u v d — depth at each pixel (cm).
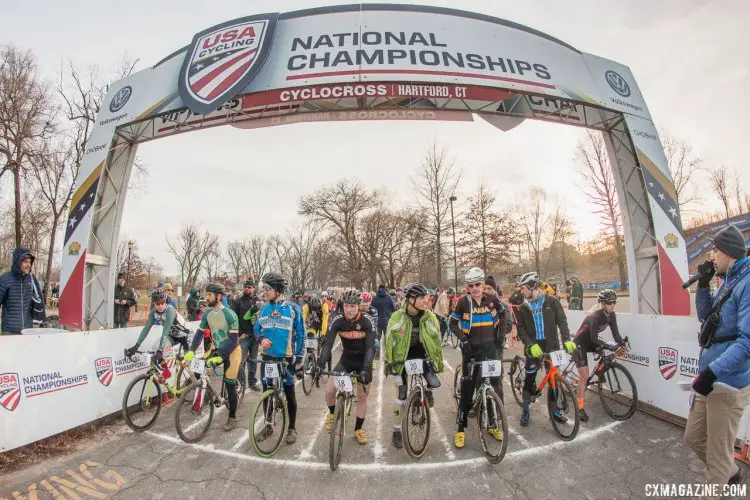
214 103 685
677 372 472
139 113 768
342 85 666
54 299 2222
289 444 441
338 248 4034
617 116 812
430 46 695
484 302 441
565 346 445
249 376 681
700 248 2548
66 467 384
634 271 816
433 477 362
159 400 512
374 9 723
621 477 350
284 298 460
